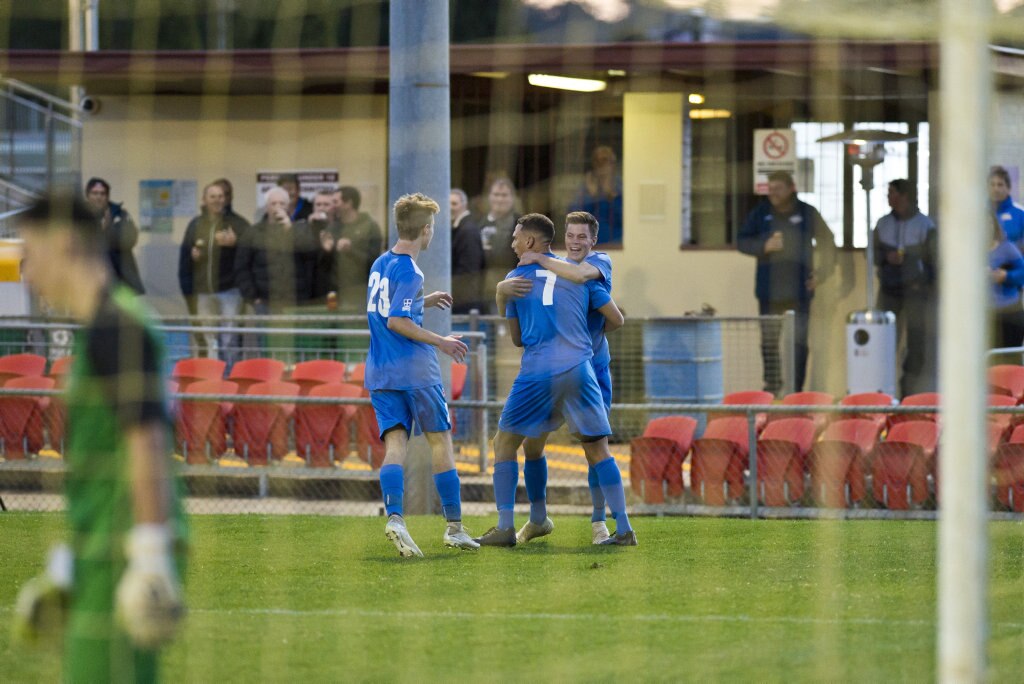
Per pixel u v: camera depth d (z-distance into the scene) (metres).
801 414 33.62
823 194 47.44
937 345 44.84
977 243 11.22
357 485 35.66
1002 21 20.17
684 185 49.38
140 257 50.66
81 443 10.81
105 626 10.77
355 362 42.03
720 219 49.47
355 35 54.19
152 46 54.41
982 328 11.27
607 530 26.39
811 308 46.22
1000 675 15.37
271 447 35.50
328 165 50.53
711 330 42.97
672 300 49.72
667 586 20.78
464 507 34.28
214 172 50.84
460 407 30.56
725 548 24.70
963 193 11.20
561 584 20.92
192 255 48.38
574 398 24.39
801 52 44.94
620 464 34.91
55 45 54.25
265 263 48.41
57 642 11.48
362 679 15.18
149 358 10.50
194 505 34.59
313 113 50.44
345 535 26.23
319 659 16.09
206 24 54.12
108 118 51.31
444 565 22.78
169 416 10.64
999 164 40.59
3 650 16.55
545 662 15.89
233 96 50.69
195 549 24.41
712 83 48.34
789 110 47.69
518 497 35.34
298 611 18.84
